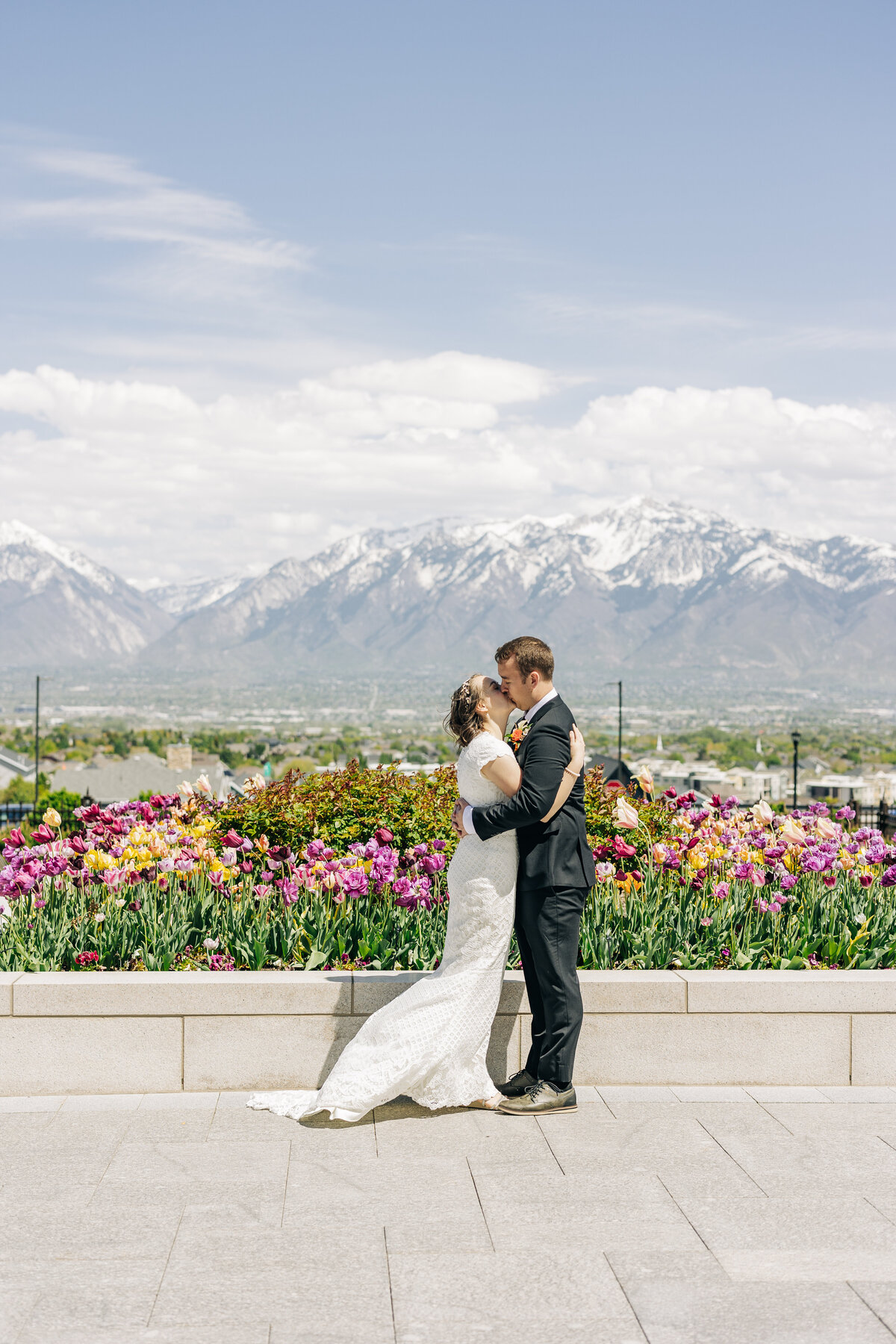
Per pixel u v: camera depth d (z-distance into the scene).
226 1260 3.41
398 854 6.19
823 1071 4.99
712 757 198.38
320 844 6.08
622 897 6.09
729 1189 3.92
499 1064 4.99
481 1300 3.20
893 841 6.95
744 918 5.90
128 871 5.91
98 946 5.51
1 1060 4.81
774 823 7.24
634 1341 3.00
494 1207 3.77
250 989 4.88
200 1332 3.03
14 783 91.88
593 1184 3.95
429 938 5.57
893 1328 3.06
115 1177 3.99
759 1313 3.14
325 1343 2.98
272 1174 4.02
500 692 4.77
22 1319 3.08
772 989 4.97
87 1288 3.24
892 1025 4.99
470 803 4.71
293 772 7.79
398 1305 3.17
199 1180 3.97
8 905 5.68
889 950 5.57
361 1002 4.91
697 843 6.74
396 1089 4.51
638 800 7.54
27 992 4.81
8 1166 4.08
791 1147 4.29
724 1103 4.76
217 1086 4.89
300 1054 4.91
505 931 4.66
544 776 4.51
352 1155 4.20
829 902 5.98
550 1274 3.34
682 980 4.98
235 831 7.37
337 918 5.69
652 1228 3.63
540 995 4.80
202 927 5.78
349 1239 3.55
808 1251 3.48
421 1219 3.68
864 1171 4.07
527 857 4.65
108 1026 4.84
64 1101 4.76
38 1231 3.58
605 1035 4.97
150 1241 3.52
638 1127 4.49
